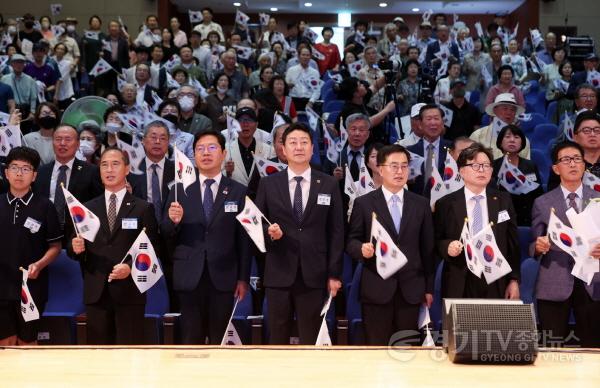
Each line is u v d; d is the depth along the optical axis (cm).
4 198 498
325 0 1889
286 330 476
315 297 475
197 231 485
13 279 488
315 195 480
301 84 1073
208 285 483
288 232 477
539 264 512
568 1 1816
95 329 480
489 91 1009
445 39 1291
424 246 482
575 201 498
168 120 767
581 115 607
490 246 460
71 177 597
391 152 485
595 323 484
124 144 609
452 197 494
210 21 1502
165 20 1814
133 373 311
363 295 477
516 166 630
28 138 729
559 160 499
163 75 1077
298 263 474
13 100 955
